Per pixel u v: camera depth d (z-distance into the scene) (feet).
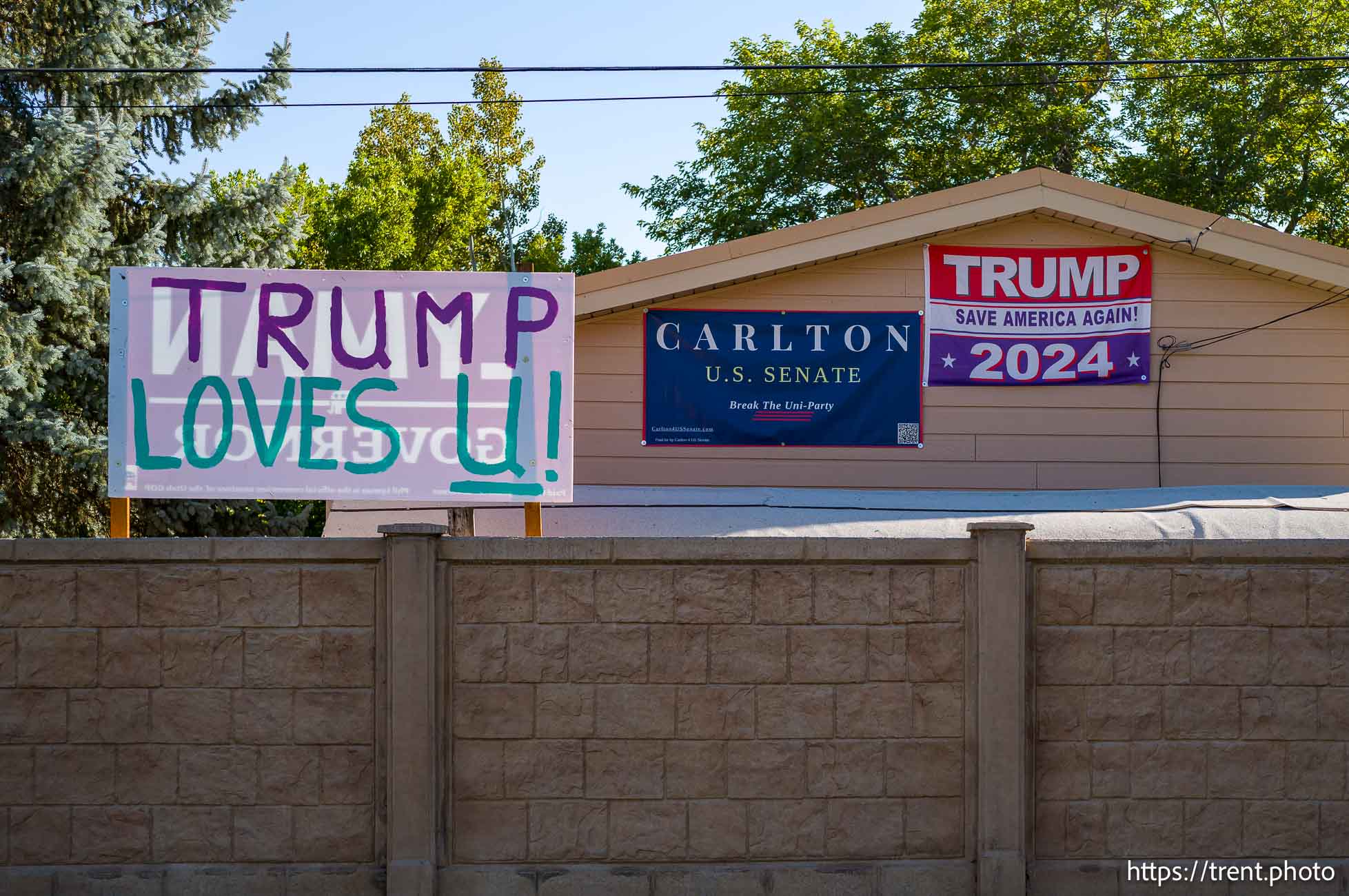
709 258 35.14
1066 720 21.77
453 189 142.51
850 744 21.74
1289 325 35.91
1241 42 89.81
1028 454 35.88
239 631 21.62
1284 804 21.71
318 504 67.77
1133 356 35.86
